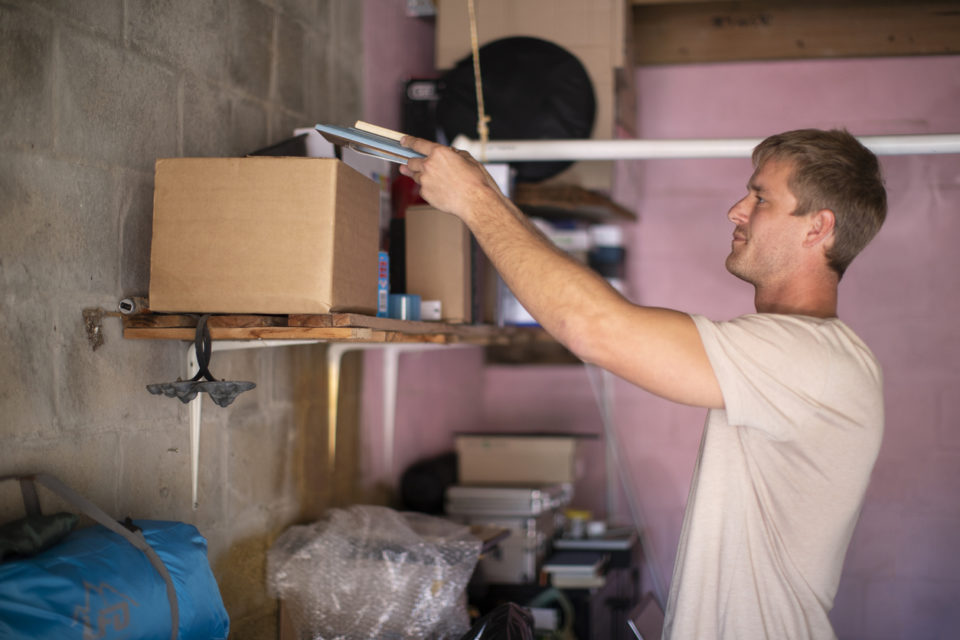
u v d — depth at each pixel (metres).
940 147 2.00
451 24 2.73
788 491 1.16
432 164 1.23
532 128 2.62
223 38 1.86
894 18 3.29
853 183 1.19
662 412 3.56
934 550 3.27
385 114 2.75
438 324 1.90
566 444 3.05
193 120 1.74
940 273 3.31
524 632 1.63
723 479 1.19
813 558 1.16
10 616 1.05
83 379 1.43
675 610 1.21
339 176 1.40
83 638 1.08
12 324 1.30
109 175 1.50
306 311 1.39
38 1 1.35
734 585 1.17
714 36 3.43
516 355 3.68
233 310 1.41
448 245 1.99
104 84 1.49
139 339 1.56
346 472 2.45
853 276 3.37
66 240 1.40
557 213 2.91
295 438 2.15
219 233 1.41
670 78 3.53
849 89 3.40
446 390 3.30
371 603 1.89
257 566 1.97
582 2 2.64
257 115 2.00
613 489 3.57
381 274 1.71
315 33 2.29
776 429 1.11
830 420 1.12
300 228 1.39
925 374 3.31
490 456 3.08
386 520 2.12
